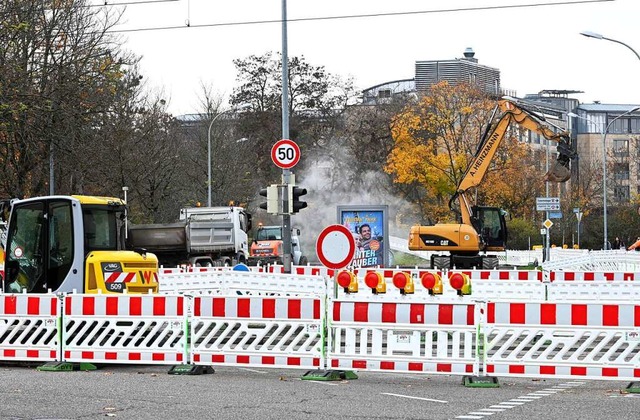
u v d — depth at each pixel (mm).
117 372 26047
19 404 19609
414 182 115125
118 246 32062
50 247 30812
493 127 64000
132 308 25922
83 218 30891
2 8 61688
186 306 25500
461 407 19531
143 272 31312
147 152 85062
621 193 166875
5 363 28438
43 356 26578
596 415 18547
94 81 69438
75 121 68062
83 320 26344
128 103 85750
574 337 23016
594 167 172500
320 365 24438
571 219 136375
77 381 23516
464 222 65125
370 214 54750
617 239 130125
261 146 124688
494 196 113938
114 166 80938
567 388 23031
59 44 68062
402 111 112812
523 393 21891
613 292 37938
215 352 25281
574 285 38406
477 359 23500
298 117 125188
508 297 39062
